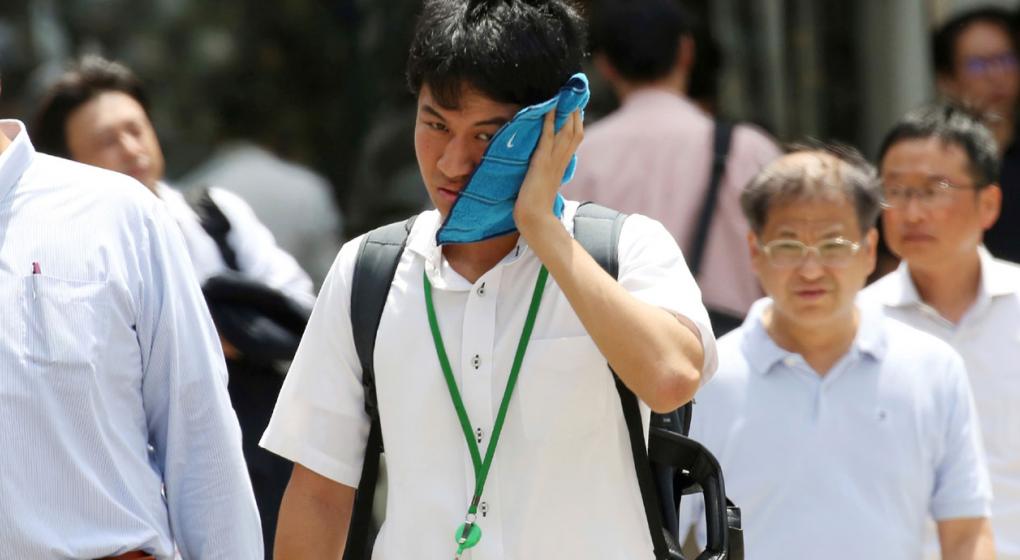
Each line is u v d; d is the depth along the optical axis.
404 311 11.10
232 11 32.31
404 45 30.95
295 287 16.80
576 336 10.82
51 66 30.94
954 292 17.23
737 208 19.67
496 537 10.78
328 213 24.38
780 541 14.75
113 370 10.69
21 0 31.00
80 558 10.48
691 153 19.83
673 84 20.55
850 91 27.78
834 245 14.73
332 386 11.39
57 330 10.45
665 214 19.75
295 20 32.50
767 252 14.98
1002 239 22.34
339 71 32.50
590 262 10.52
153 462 11.27
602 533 10.82
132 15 31.77
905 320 17.33
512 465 10.84
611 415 10.90
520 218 10.53
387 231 11.49
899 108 27.33
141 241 10.95
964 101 18.86
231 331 15.82
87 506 10.53
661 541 10.90
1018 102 23.42
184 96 31.55
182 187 29.64
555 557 10.79
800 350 15.07
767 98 27.22
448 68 10.42
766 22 27.09
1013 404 16.91
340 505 11.69
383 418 11.16
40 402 10.38
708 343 10.96
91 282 10.61
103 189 10.91
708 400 15.15
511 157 10.48
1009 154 22.67
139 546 10.75
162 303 10.95
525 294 10.95
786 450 14.85
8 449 10.31
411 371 11.05
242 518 11.24
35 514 10.38
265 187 23.78
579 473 10.82
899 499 14.71
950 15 27.09
